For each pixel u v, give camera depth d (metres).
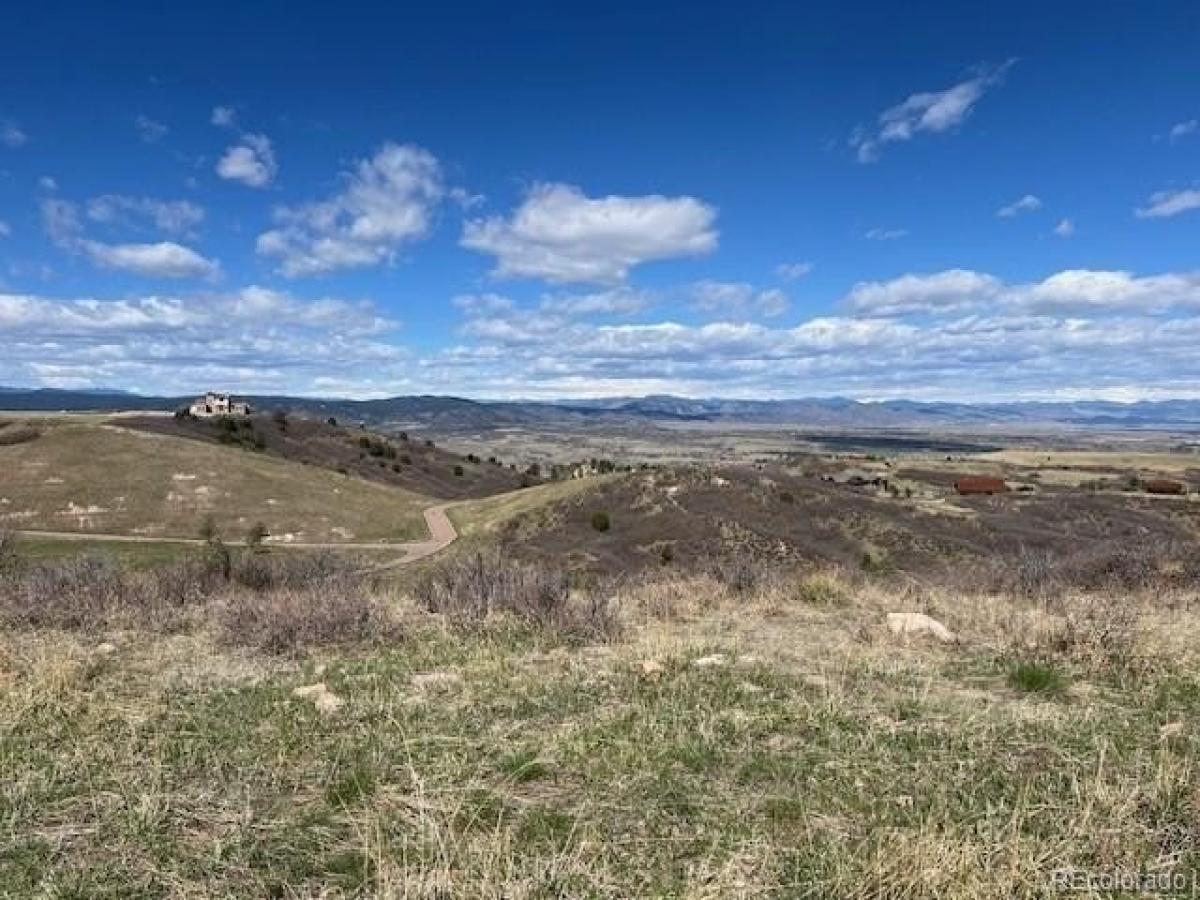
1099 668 6.35
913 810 3.84
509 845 3.43
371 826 3.70
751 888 3.19
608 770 4.32
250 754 4.58
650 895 3.15
